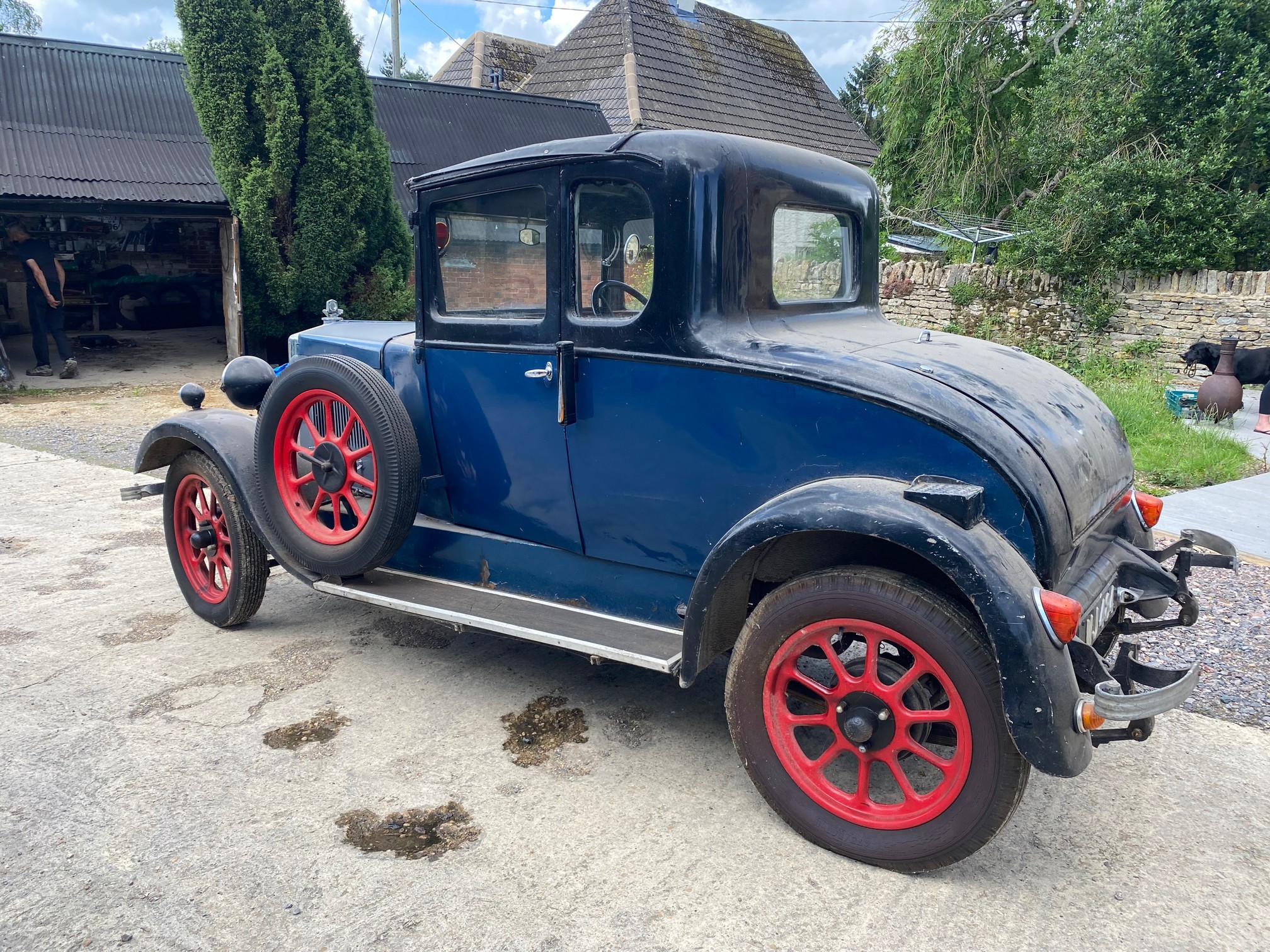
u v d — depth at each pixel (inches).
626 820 95.7
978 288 451.8
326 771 104.6
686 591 105.8
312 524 127.6
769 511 87.0
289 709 119.6
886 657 94.3
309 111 405.1
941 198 541.6
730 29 768.9
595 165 98.7
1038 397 97.3
